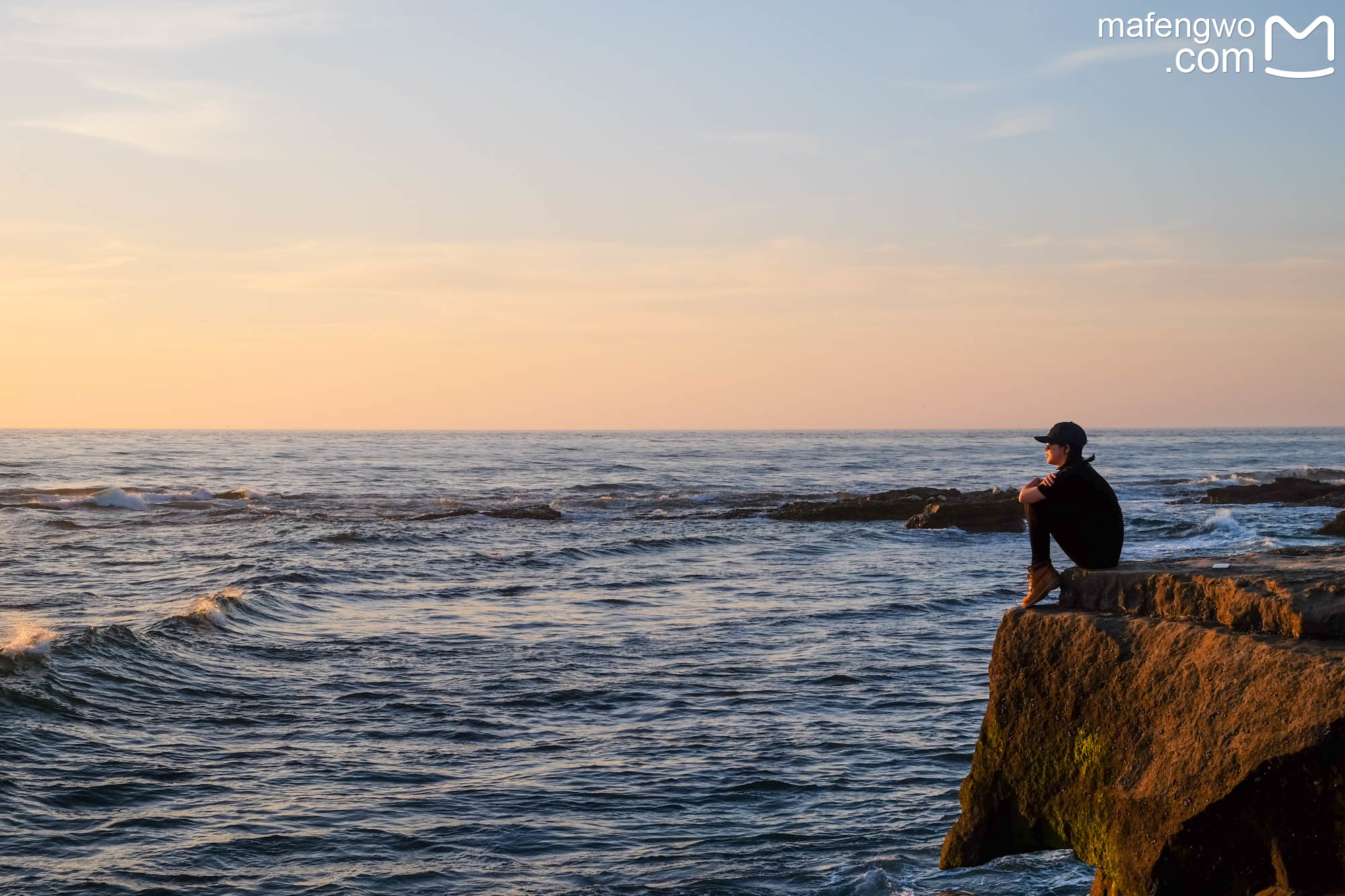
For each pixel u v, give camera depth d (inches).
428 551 1113.4
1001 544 1259.2
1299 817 178.1
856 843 327.6
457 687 518.9
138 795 356.8
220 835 326.0
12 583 848.3
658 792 371.6
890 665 571.5
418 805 356.5
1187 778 191.5
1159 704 202.2
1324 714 172.9
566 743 427.5
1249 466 3380.9
